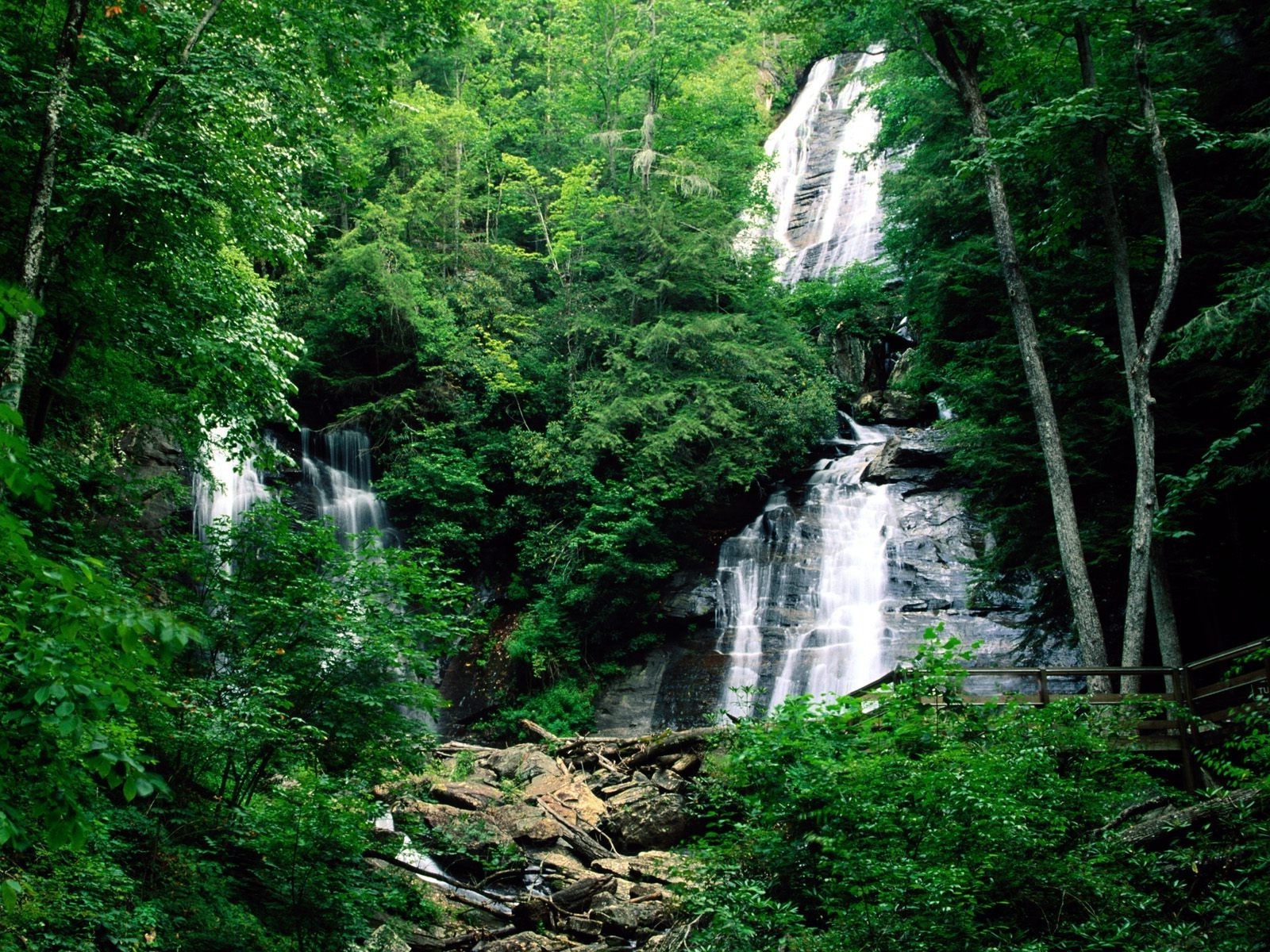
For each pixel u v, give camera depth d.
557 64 48.31
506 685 30.25
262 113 14.04
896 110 32.53
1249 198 17.52
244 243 14.95
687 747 18.73
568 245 38.31
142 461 22.30
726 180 42.38
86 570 4.24
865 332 37.88
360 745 11.31
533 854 15.86
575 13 45.06
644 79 42.66
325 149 14.77
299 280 34.38
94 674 4.77
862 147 51.31
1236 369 15.98
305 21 14.13
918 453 29.73
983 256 22.28
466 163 41.31
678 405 33.59
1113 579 18.56
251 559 11.38
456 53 46.28
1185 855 8.87
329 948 10.23
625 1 43.06
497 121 44.09
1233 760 12.48
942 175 27.95
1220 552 17.36
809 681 26.70
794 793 9.70
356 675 11.21
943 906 7.63
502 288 37.66
